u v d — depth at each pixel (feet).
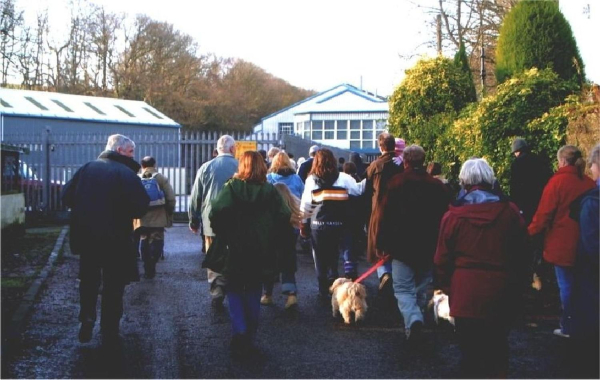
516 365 21.17
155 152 70.54
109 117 124.98
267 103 239.71
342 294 26.32
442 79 57.93
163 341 24.25
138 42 188.34
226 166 30.58
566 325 24.39
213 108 202.39
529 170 30.94
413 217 23.07
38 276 36.01
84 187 23.06
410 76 58.70
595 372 16.48
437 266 18.01
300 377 20.13
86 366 21.30
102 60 182.19
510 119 41.60
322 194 30.63
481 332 17.21
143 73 186.80
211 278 29.71
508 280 17.17
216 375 20.34
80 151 70.38
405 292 23.49
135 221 36.55
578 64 47.03
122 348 23.36
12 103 111.04
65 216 69.51
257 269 22.44
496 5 95.30
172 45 194.59
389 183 23.59
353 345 23.61
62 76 173.58
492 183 18.06
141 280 36.22
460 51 75.20
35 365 21.39
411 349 22.97
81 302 23.18
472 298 17.10
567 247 23.70
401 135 59.26
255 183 22.77
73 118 116.78
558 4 48.06
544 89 41.68
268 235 22.61
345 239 31.50
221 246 22.79
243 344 22.18
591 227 15.93
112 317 23.11
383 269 29.94
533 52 47.01
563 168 24.13
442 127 54.65
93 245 22.75
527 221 30.89
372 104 169.68
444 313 25.22
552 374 20.26
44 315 28.27
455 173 50.75
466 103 57.57
